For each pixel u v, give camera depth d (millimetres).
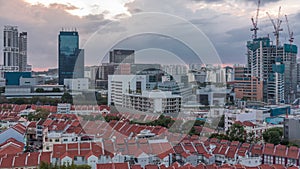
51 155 40156
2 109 86500
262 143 53719
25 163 38594
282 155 45156
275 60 152375
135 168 35344
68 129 54594
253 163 44625
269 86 147250
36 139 59062
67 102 101250
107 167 34688
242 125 63125
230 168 36812
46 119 63875
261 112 83312
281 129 63188
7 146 45000
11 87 125688
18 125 58562
